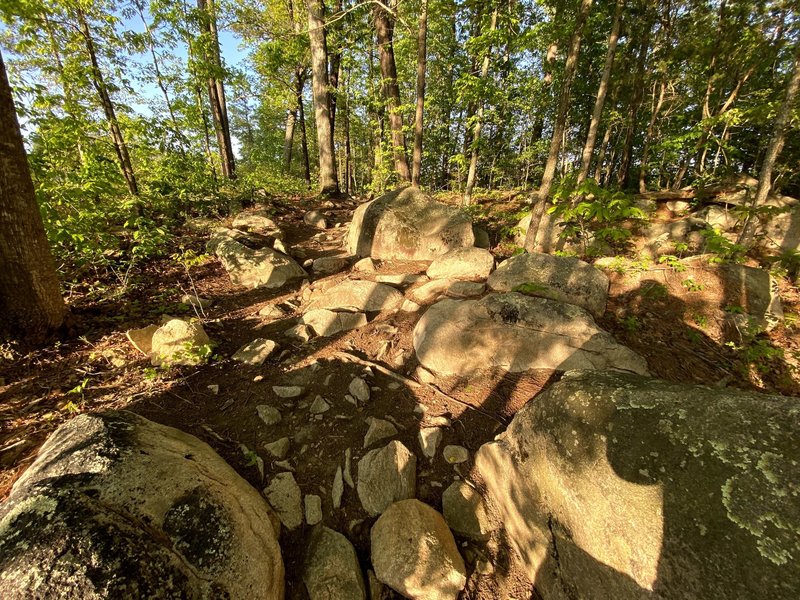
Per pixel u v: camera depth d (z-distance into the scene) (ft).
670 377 9.75
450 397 9.52
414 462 7.82
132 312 12.36
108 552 4.43
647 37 33.35
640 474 4.95
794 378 9.96
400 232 17.71
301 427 8.61
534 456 6.39
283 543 6.50
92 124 17.52
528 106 32.63
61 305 10.42
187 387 9.31
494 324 10.39
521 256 12.97
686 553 4.26
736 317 11.69
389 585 6.01
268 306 13.66
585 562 5.24
